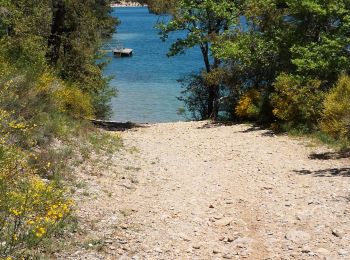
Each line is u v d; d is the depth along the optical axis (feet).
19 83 38.14
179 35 327.06
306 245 20.93
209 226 24.09
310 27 64.75
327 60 53.57
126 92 132.16
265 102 66.33
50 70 52.70
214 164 40.91
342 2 58.54
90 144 42.78
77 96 55.72
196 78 92.02
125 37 335.47
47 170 28.96
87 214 23.93
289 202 27.91
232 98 78.64
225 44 74.90
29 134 31.83
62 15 64.49
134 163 39.75
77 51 66.13
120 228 22.68
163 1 85.40
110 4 79.61
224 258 19.90
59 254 18.56
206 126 70.28
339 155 42.50
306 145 47.93
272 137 54.75
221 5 83.10
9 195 17.38
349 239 21.42
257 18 72.59
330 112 48.91
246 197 29.63
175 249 20.70
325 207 26.40
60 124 41.24
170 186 32.35
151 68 181.47
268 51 68.95
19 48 50.88
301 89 56.44
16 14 52.60
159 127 71.31
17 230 18.12
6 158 20.74
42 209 18.40
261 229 23.54
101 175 32.89
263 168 38.45
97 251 19.49
